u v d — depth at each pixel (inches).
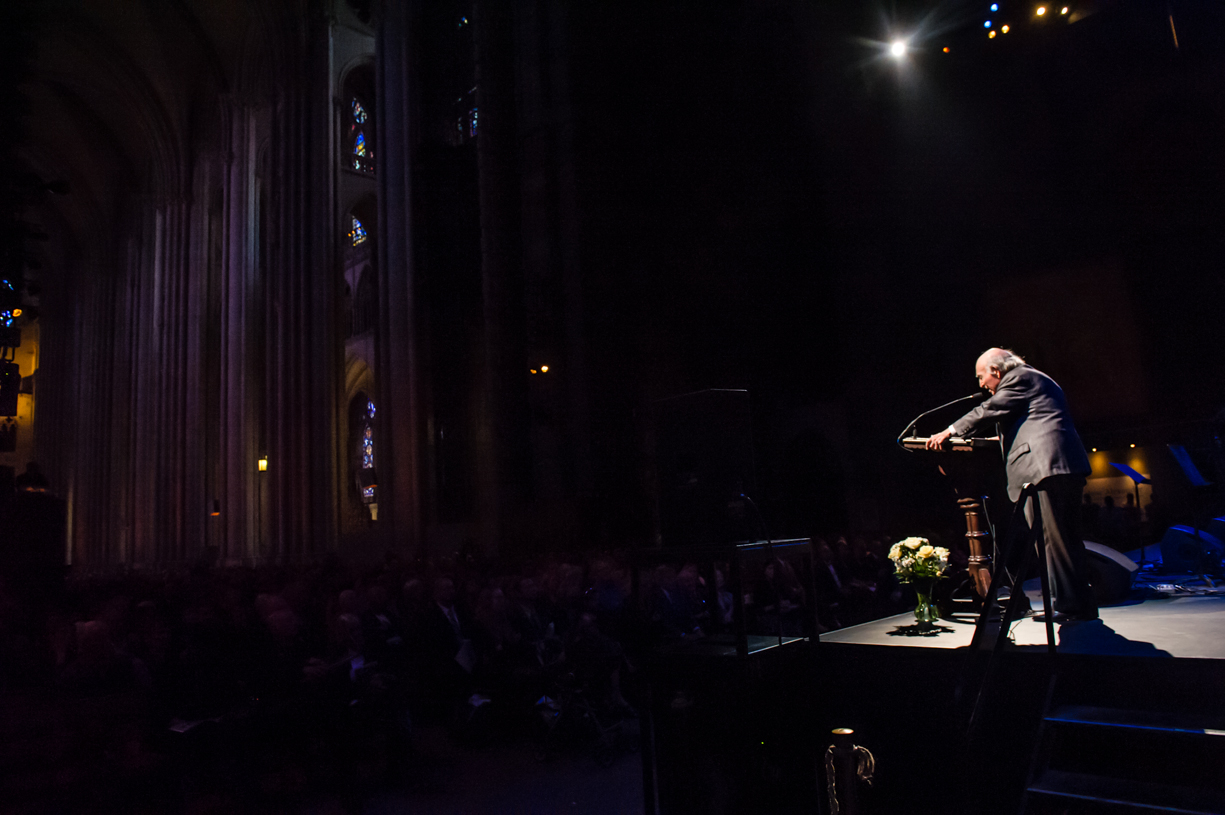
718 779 165.2
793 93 690.8
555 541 656.4
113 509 1680.6
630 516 643.5
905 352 611.5
